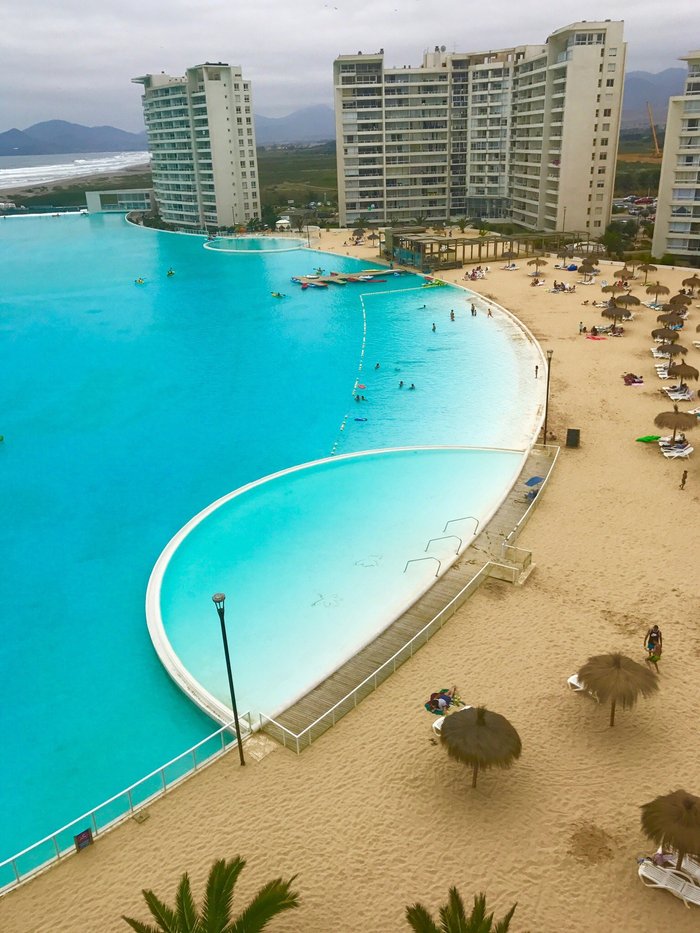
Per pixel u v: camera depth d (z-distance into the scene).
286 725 24.94
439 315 89.44
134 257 144.12
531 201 142.12
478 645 28.27
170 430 58.38
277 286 112.19
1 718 27.98
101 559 39.88
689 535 35.50
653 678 23.58
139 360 77.44
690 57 98.75
